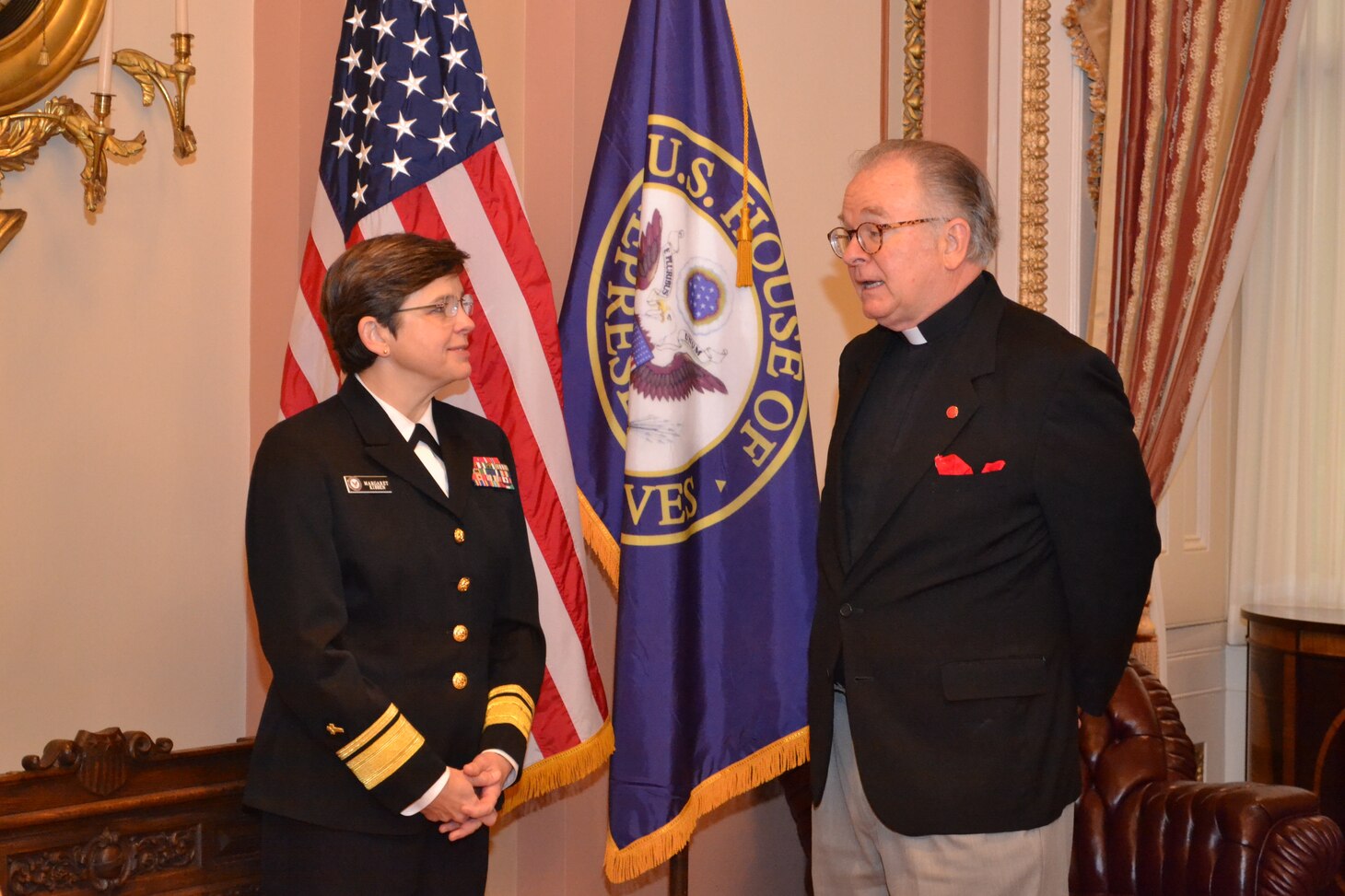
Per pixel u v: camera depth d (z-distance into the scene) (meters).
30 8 2.30
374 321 2.01
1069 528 2.00
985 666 2.01
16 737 2.34
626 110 2.82
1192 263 3.55
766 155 3.41
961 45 3.95
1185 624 4.29
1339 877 3.63
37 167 2.35
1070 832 2.13
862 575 2.12
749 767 2.67
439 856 1.98
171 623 2.57
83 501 2.43
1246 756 4.30
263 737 1.97
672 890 2.85
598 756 2.59
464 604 2.02
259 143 2.70
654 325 2.68
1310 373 4.28
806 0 3.52
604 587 3.06
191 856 2.23
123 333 2.49
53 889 2.05
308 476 1.91
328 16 2.71
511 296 2.56
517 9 3.08
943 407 2.09
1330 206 4.22
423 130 2.54
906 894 2.06
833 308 3.59
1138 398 3.63
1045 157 3.97
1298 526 4.31
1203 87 3.52
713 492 2.70
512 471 2.21
